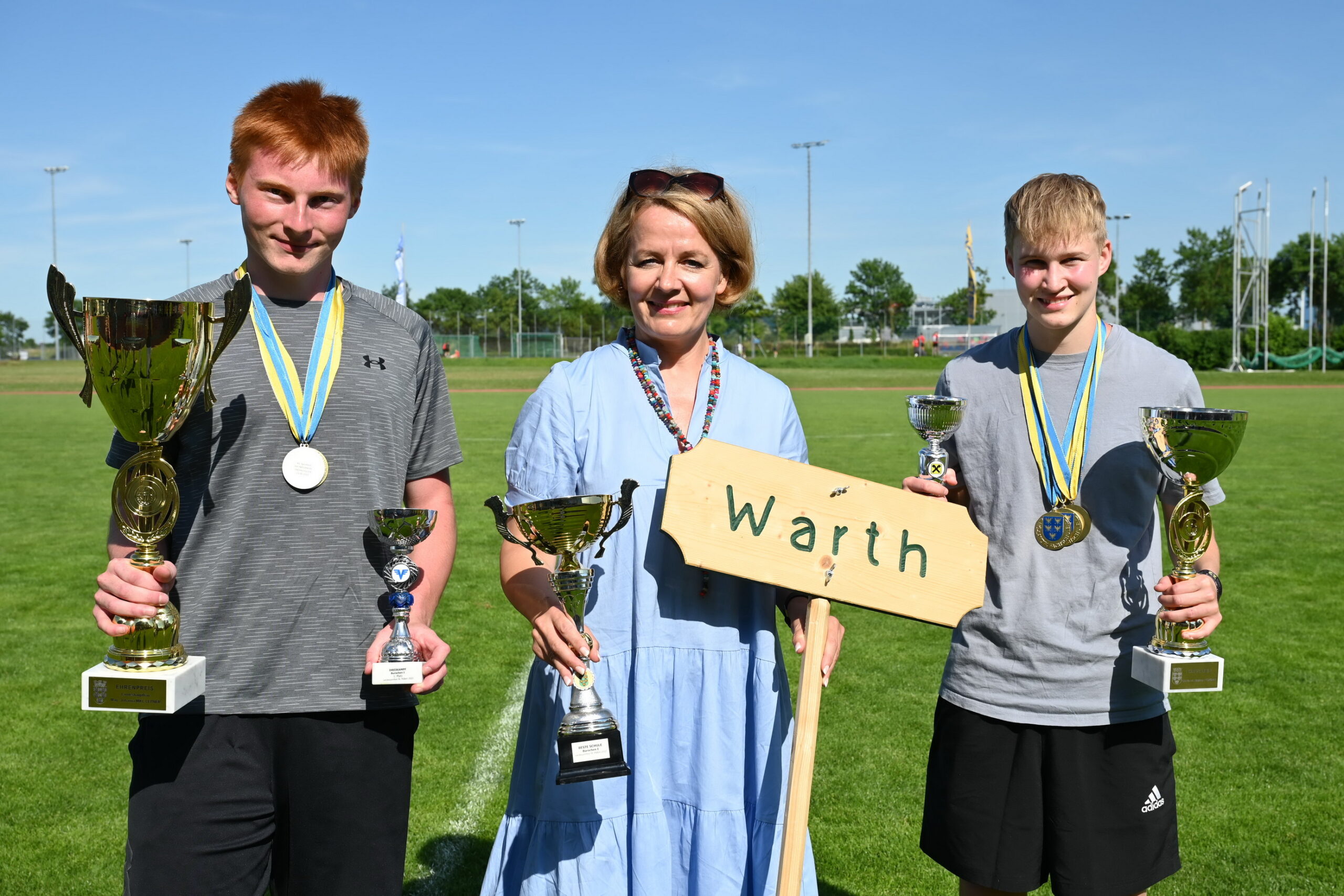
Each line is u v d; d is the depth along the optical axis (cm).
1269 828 365
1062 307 235
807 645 196
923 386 3644
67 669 537
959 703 243
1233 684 516
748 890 202
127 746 437
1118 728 235
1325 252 5838
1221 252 8431
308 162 197
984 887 240
